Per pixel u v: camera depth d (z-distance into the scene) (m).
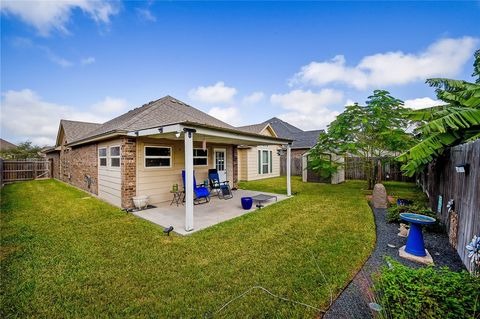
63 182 13.98
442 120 3.72
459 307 1.64
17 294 2.61
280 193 9.65
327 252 3.64
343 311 2.31
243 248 3.84
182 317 2.25
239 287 2.72
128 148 6.77
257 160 15.45
